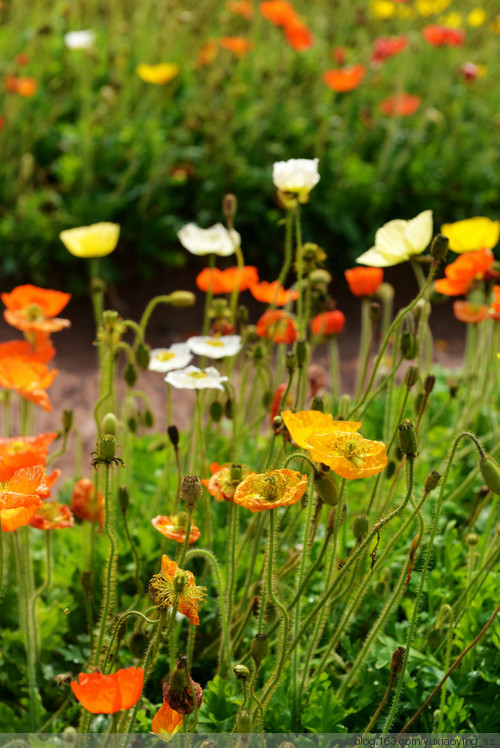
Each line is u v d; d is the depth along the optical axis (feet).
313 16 27.27
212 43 23.12
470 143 23.56
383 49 21.54
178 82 21.95
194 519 8.72
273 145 21.49
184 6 25.43
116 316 8.04
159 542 8.92
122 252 19.70
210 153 21.06
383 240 8.10
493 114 24.85
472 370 10.68
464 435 5.72
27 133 20.49
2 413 14.58
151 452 10.69
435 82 23.34
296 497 5.17
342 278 20.62
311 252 8.59
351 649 7.26
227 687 6.65
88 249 9.42
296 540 8.77
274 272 20.57
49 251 18.81
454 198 22.59
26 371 7.78
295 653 6.63
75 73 22.80
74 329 17.83
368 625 7.67
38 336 8.96
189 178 20.84
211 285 9.55
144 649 5.77
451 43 21.45
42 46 22.66
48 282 18.69
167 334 18.24
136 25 24.79
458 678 6.89
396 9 26.78
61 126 21.24
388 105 21.98
